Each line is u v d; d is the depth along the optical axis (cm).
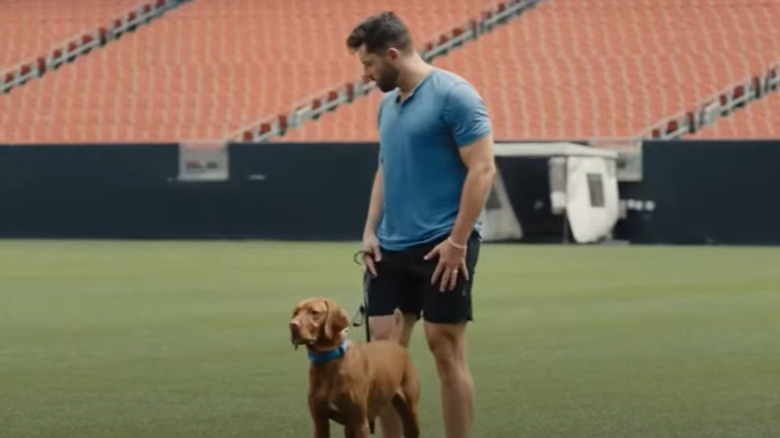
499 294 1515
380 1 3350
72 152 2548
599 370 949
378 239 619
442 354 599
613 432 719
